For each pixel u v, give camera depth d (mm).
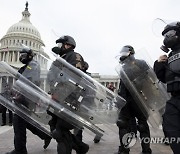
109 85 6062
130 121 4598
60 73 3561
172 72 2900
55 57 3701
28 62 4230
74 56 3705
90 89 3570
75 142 3969
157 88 4160
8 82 4207
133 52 4457
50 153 4832
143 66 4297
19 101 4109
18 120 4344
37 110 4012
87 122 3580
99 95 3623
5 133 7801
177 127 2748
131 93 4395
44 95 3742
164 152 4992
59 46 3945
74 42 3939
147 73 4246
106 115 3668
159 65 3127
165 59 3117
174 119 2791
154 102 4230
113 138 6570
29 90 3904
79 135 4949
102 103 3643
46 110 3787
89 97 3570
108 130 3893
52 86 3609
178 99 2838
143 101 4305
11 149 5148
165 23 3191
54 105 3537
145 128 4555
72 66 3586
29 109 4062
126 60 4410
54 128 3824
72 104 3500
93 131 3660
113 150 5152
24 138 4410
